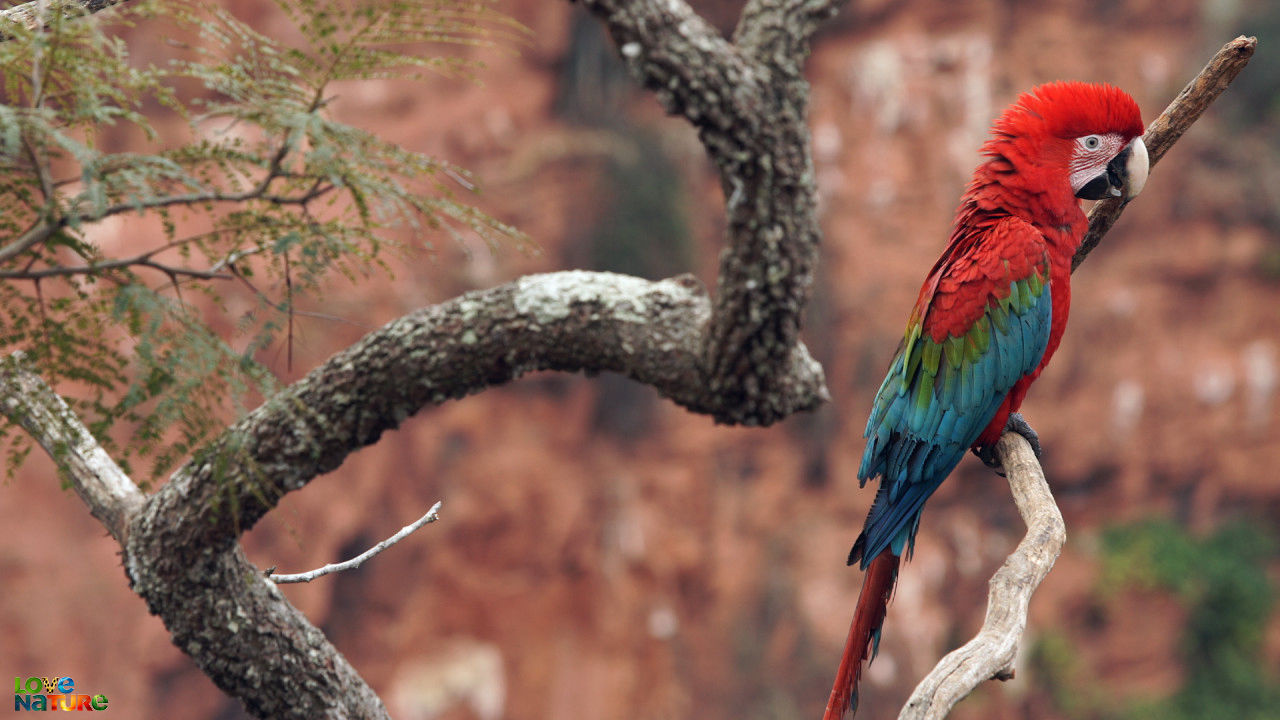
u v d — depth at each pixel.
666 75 2.89
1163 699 16.94
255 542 15.00
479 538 16.17
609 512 16.81
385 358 3.27
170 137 11.47
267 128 2.62
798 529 17.27
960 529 17.53
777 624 16.73
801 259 3.20
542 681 15.96
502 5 17.28
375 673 15.47
